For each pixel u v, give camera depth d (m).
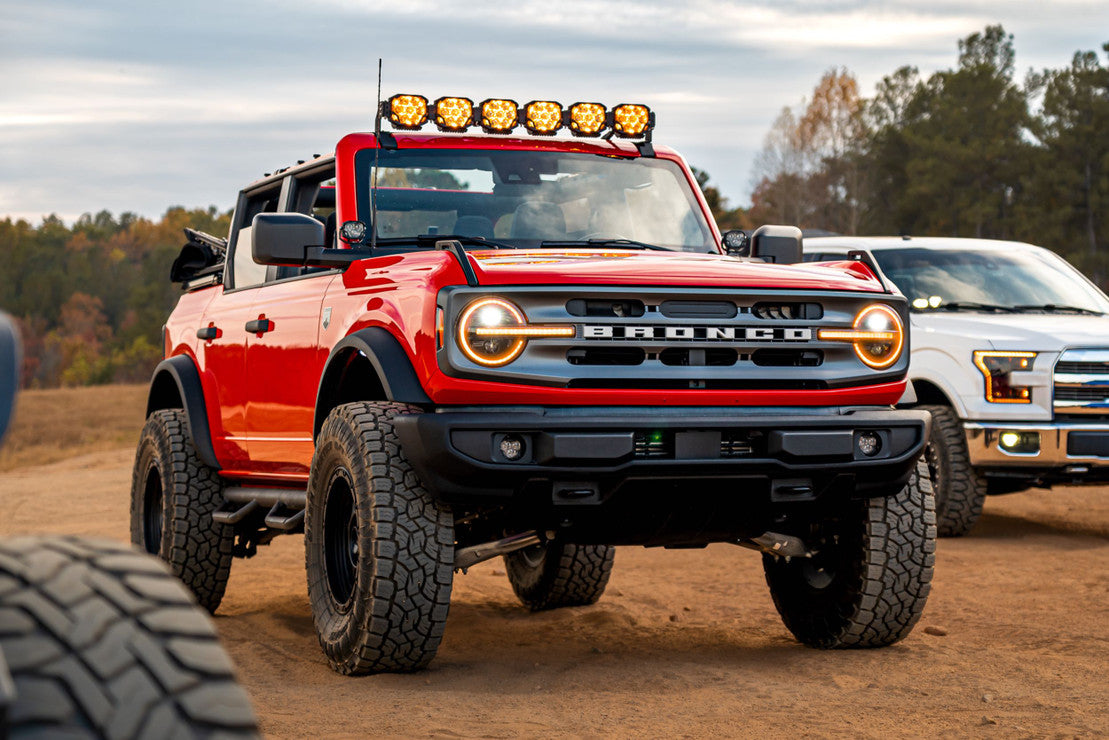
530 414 4.50
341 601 5.01
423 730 4.00
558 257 5.09
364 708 4.30
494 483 4.48
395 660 4.71
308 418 5.62
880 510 5.18
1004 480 9.38
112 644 1.57
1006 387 9.08
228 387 6.53
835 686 4.75
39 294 148.12
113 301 150.50
